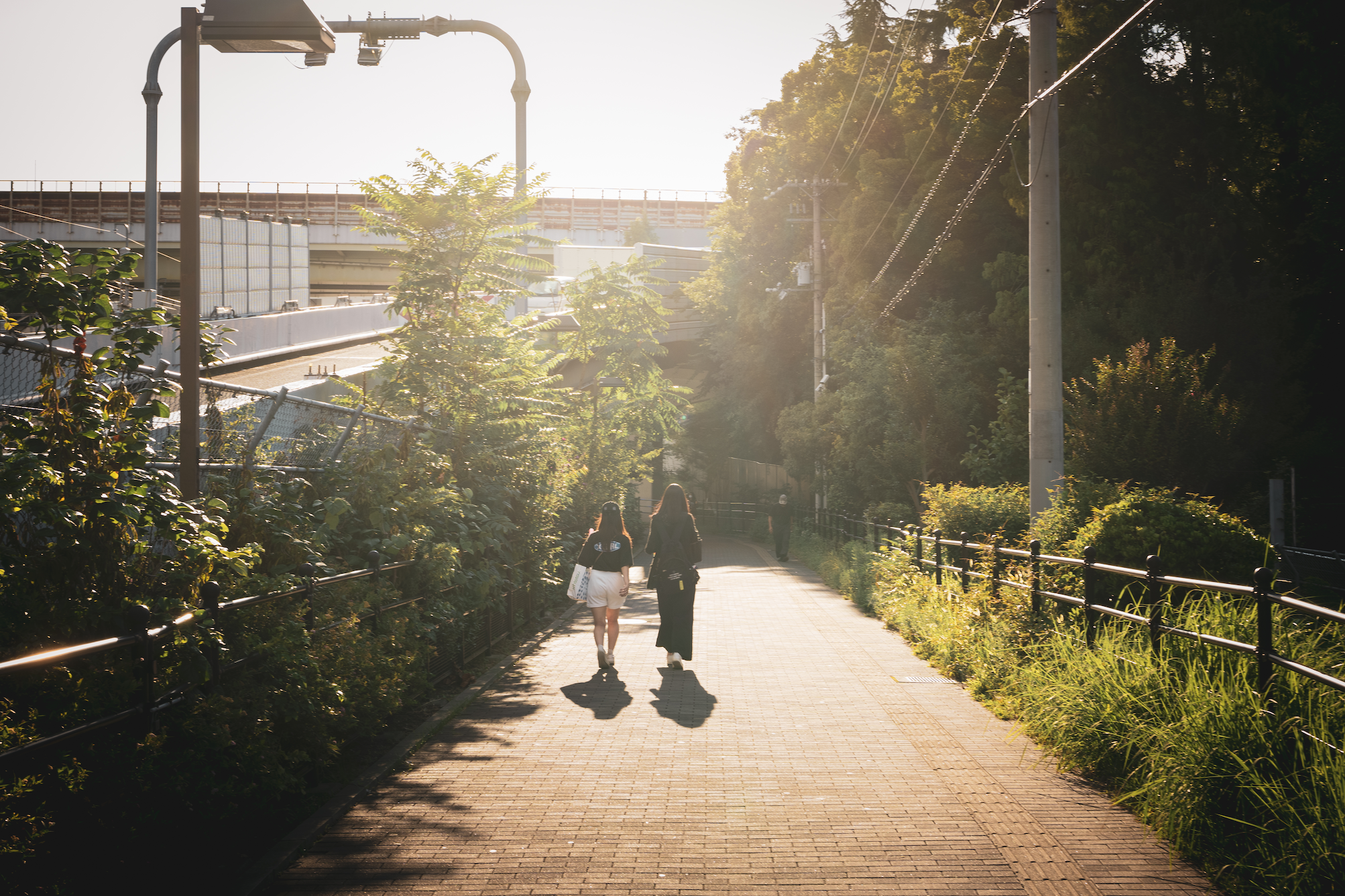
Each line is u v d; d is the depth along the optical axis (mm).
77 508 4762
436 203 12242
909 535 15953
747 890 4281
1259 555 8602
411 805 5520
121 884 4207
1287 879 3928
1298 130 22109
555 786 5895
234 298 51219
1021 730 7125
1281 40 21172
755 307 48062
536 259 13367
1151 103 23531
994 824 5152
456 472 11797
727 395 53281
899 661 10703
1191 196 22875
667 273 63438
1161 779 5012
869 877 4430
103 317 5348
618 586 10414
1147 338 20359
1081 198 23219
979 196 30938
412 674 7480
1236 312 20469
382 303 45188
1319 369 22719
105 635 4469
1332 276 21828
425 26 16188
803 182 41906
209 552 4961
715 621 14531
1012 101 27609
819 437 33312
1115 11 23516
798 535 37375
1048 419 12602
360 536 8508
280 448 9312
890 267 34250
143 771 4090
